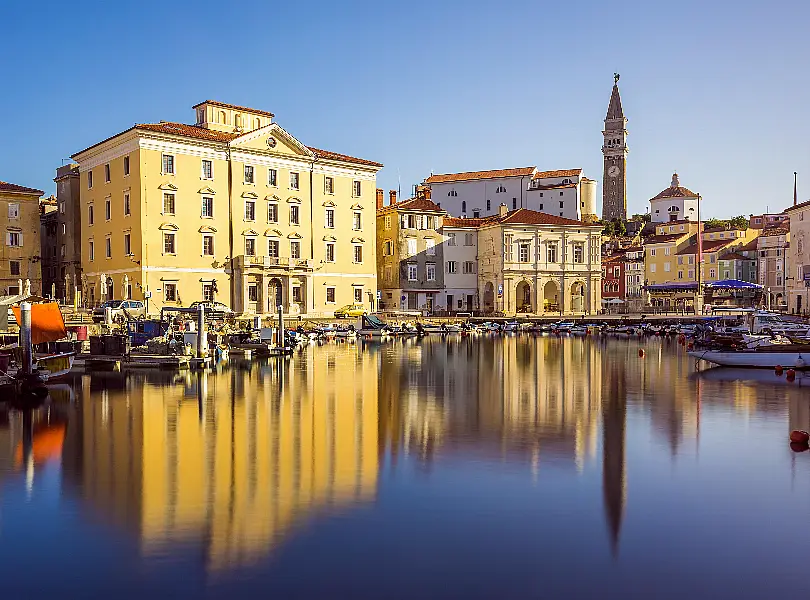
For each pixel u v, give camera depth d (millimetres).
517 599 11477
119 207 82375
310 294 92500
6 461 20203
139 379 40625
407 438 23141
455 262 117938
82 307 76312
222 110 92375
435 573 12398
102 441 22906
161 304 79688
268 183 89250
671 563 12852
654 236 150875
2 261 85875
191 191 82562
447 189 153125
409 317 102250
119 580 12164
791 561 12938
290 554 13188
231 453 21031
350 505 15961
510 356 57625
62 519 15141
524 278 114500
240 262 84812
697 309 100375
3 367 34312
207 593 11672
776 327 70188
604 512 15516
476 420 26469
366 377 41688
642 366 48250
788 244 123312
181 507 15859
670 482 17828
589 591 11766
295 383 38562
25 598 11555
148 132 79000
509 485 17562
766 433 23969
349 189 97750
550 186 145500
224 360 53469
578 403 30781
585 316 110125
